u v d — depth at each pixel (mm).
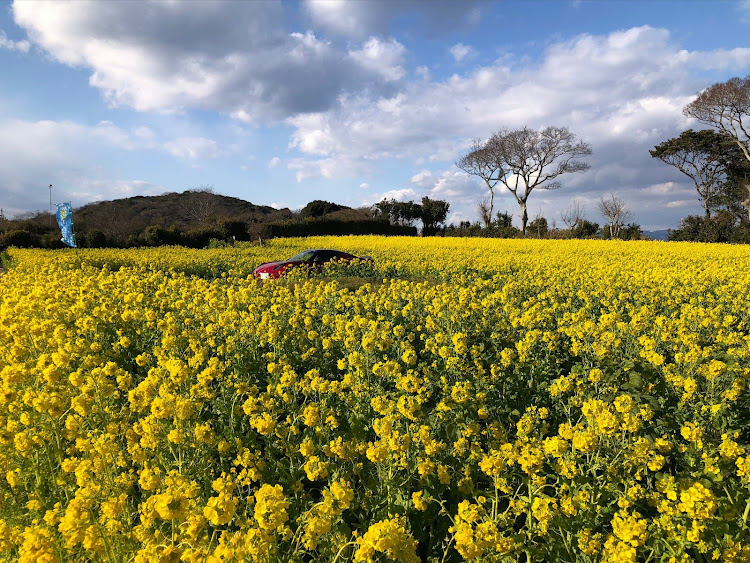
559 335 7754
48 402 3898
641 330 8039
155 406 3787
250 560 2684
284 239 45938
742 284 13078
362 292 12023
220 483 2939
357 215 76625
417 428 4168
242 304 10523
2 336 6535
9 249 31750
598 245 34812
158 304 10273
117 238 41406
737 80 49719
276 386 5324
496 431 4340
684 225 50281
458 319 8273
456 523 3084
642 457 3682
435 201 76938
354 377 5457
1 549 2662
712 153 57656
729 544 3008
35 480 3889
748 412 5363
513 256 25000
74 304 8945
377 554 2889
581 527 3213
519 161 65375
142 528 2826
